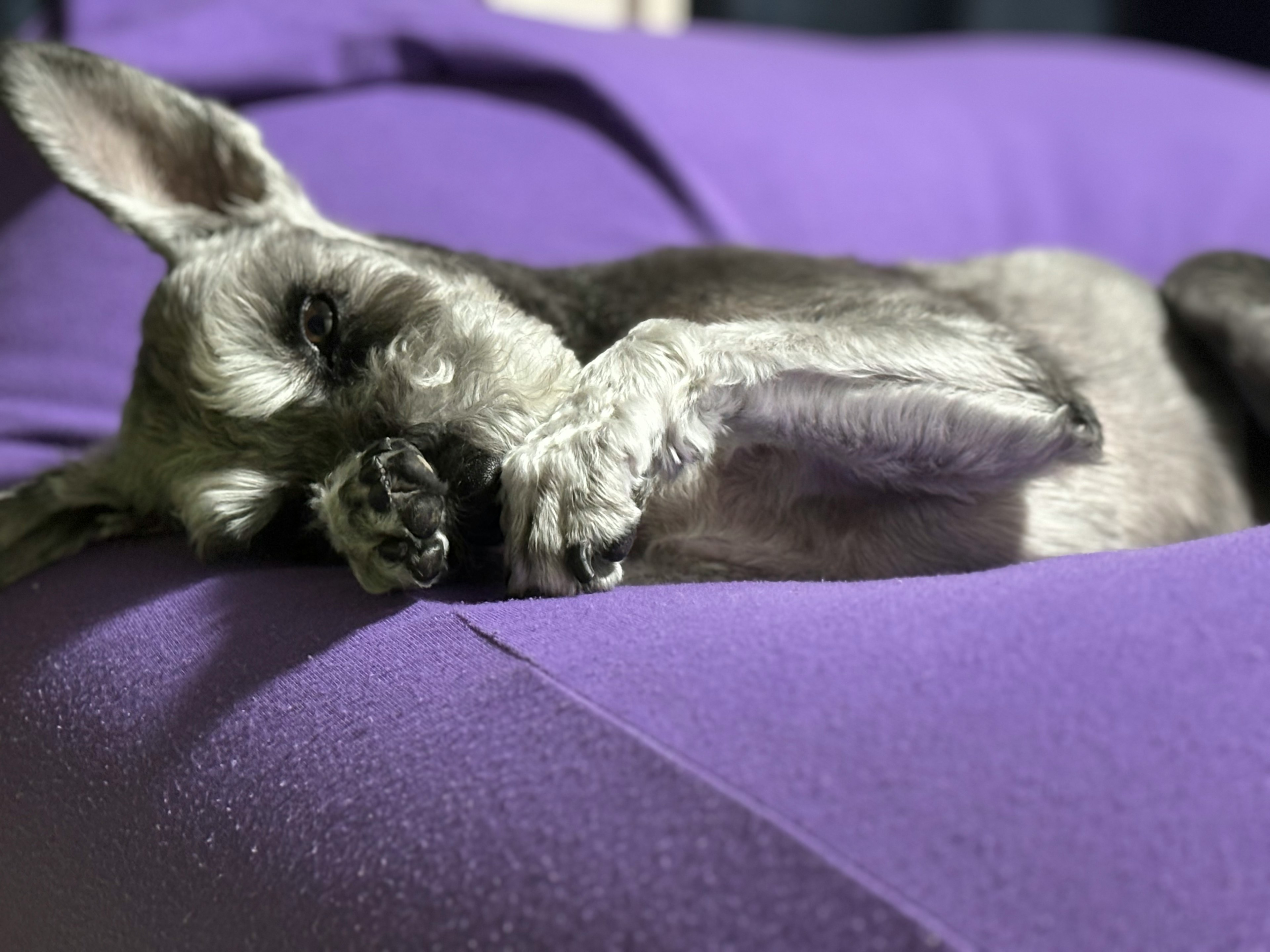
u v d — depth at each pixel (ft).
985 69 3.32
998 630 0.94
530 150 2.56
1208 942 0.72
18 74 1.62
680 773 0.83
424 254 1.70
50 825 1.23
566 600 1.16
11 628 1.46
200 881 1.03
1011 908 0.72
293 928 0.93
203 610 1.31
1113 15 4.52
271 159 1.77
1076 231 3.04
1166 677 0.88
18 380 2.19
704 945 0.75
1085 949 0.71
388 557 1.17
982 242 2.90
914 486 1.44
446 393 1.34
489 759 0.91
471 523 1.30
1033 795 0.79
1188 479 1.81
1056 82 3.30
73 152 1.66
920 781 0.80
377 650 1.11
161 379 1.56
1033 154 3.07
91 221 2.32
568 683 0.94
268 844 0.99
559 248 2.43
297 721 1.07
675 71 2.81
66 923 1.19
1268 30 4.38
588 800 0.85
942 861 0.75
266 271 1.52
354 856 0.92
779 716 0.86
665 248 1.91
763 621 1.00
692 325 1.37
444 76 2.72
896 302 1.56
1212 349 1.88
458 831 0.88
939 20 4.47
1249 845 0.77
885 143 2.89
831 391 1.35
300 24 2.62
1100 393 1.77
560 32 2.84
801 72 3.00
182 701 1.17
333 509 1.24
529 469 1.22
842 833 0.77
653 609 1.08
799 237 2.68
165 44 2.47
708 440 1.33
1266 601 0.96
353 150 2.46
